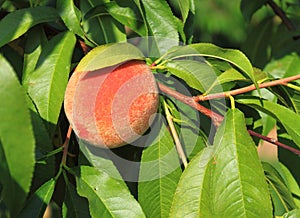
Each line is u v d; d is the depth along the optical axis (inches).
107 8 29.2
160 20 29.3
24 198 22.2
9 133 22.4
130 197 26.8
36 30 29.2
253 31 40.1
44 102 27.8
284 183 29.6
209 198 26.6
